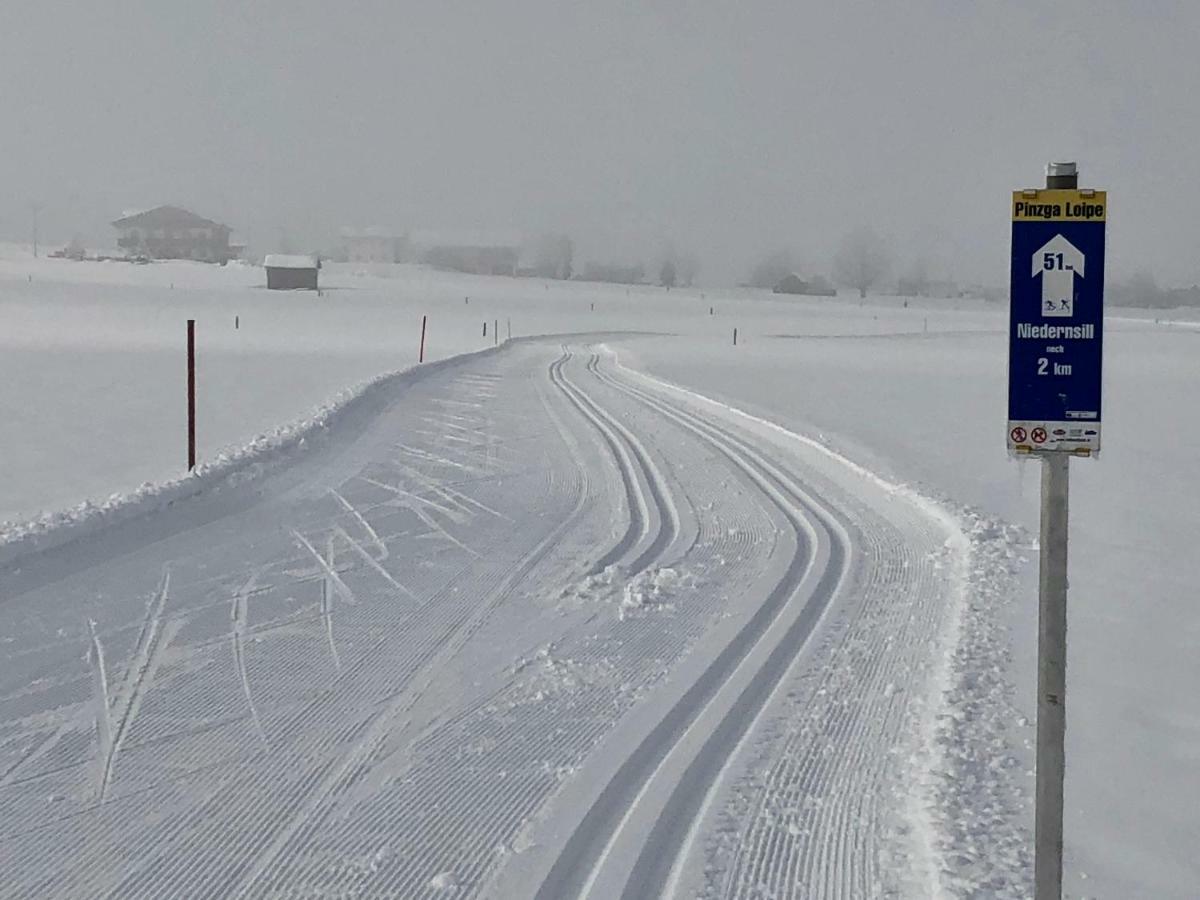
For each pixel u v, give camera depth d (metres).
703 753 5.74
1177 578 9.62
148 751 5.76
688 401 26.42
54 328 58.53
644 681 6.88
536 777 5.47
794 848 4.73
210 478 12.72
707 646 7.58
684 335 70.94
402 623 8.09
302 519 11.57
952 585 9.23
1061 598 3.51
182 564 9.46
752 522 12.00
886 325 86.31
